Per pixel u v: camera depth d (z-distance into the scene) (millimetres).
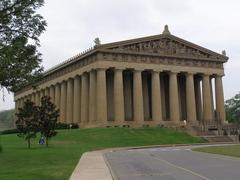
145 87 122312
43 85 140375
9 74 37656
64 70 125562
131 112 119125
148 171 28859
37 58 40500
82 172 28766
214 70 125125
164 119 122875
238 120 199125
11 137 93500
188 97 119062
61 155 48219
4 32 39875
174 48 119188
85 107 112375
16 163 38188
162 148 71062
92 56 109688
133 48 112625
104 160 40844
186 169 29562
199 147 67250
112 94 117500
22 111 66062
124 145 82500
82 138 88062
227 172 26719
